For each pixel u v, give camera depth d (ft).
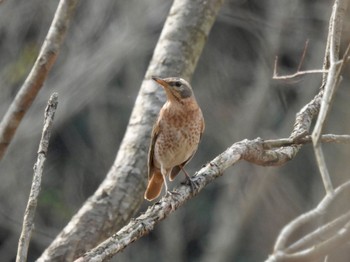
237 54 61.41
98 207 25.22
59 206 59.93
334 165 52.49
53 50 25.13
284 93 60.39
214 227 61.87
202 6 28.04
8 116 25.68
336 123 54.80
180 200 20.53
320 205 16.42
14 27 54.39
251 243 59.72
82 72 55.06
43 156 18.30
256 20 59.62
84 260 17.88
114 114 60.64
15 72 54.08
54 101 18.69
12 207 56.65
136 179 25.79
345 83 55.83
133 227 18.80
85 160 60.90
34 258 59.77
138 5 55.98
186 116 27.25
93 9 55.62
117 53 55.42
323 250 16.15
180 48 27.66
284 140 22.18
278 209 58.59
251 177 59.52
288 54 60.39
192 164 59.82
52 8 54.39
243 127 59.72
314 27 59.77
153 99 27.22
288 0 59.31
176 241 61.72
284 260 15.90
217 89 60.75
